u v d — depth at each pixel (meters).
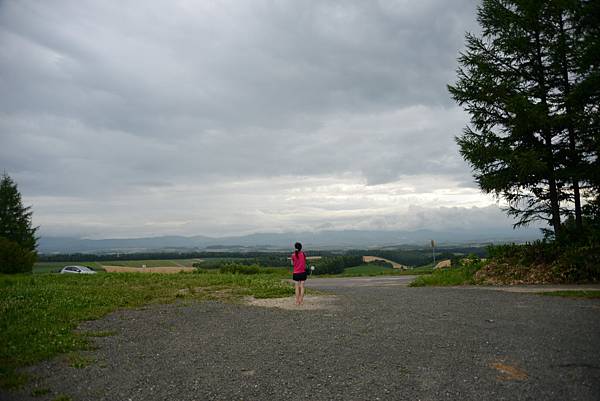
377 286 18.94
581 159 15.82
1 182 48.66
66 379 5.87
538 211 17.03
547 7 15.71
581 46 14.75
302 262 12.35
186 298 14.17
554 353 6.17
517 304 10.35
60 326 9.20
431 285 17.30
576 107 15.20
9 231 47.84
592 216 15.77
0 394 5.33
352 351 6.80
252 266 33.53
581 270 13.92
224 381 5.64
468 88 17.50
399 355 6.47
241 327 9.10
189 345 7.64
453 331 7.80
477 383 5.18
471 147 16.89
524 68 17.16
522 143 16.64
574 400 4.58
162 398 5.11
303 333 8.23
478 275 16.75
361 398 4.90
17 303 11.84
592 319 8.24
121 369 6.29
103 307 11.95
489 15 17.47
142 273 25.92
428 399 4.79
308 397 4.99
